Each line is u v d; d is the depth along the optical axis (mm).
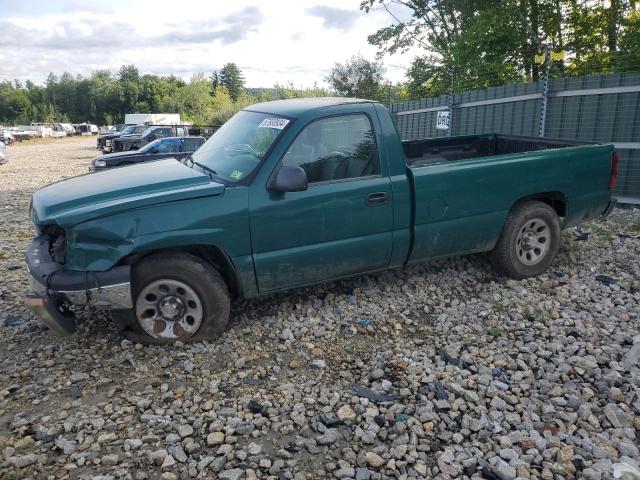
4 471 2789
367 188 4449
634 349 3832
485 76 13734
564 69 13461
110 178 4410
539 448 2967
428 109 12953
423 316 4668
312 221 4281
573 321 4441
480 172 4883
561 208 5613
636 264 5648
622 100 8258
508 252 5203
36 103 111500
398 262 4828
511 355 3963
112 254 3721
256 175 4121
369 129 4531
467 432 3119
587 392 3432
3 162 23141
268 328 4418
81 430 3141
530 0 13930
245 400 3430
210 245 4012
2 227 8688
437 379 3658
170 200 3842
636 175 8281
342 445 3039
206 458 2891
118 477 2773
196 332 4109
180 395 3492
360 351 4082
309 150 4301
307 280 4473
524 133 9992
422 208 4688
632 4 12844
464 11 15609
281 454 2936
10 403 3441
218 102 62844
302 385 3617
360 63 25953
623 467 2775
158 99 102625
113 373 3756
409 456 2912
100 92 107188
